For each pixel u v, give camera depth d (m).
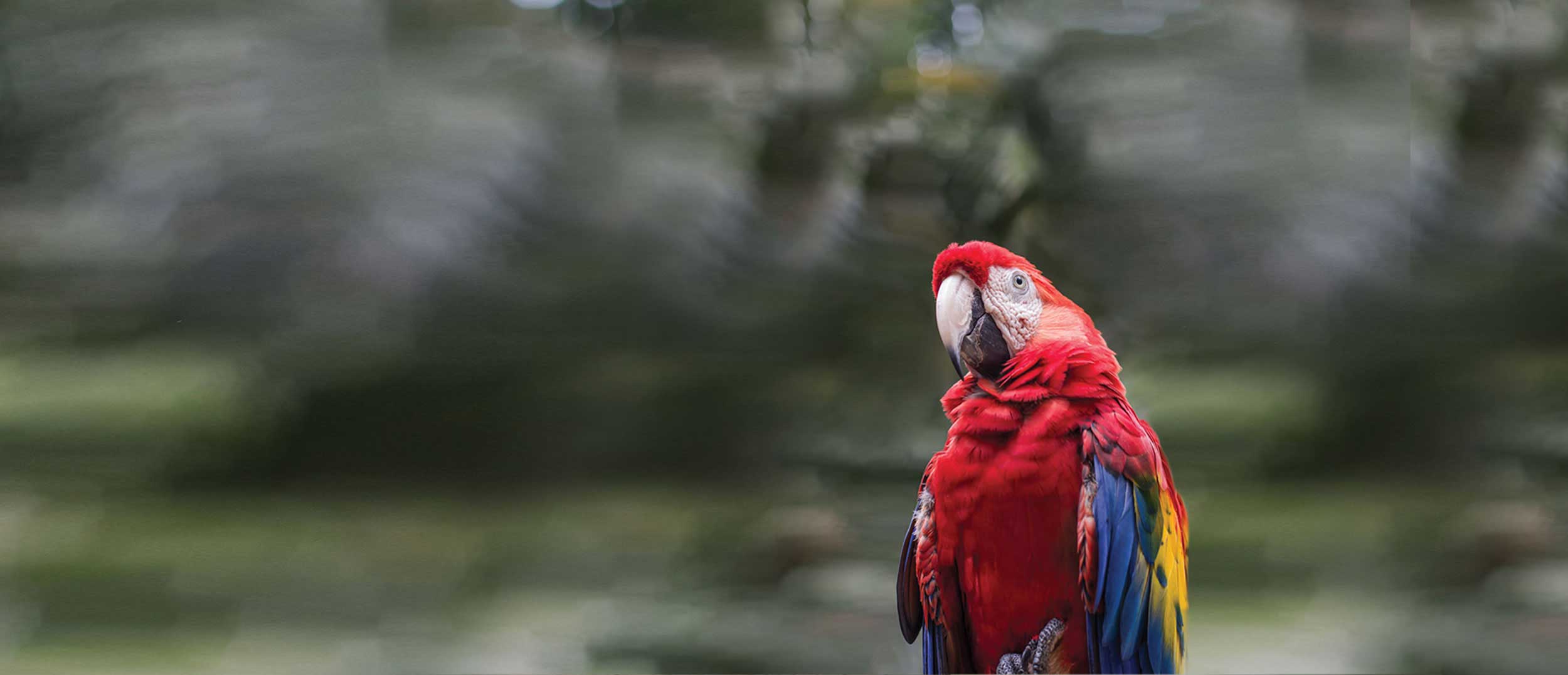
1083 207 9.66
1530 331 9.20
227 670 6.63
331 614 7.55
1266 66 9.27
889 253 10.80
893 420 10.18
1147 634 3.34
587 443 10.81
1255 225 9.29
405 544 8.91
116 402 10.45
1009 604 3.33
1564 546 7.64
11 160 10.76
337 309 10.55
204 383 10.66
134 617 7.33
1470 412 9.05
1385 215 9.16
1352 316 9.36
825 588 7.66
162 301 10.62
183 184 10.51
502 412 10.86
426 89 10.84
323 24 10.91
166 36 10.77
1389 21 9.13
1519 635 6.37
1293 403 9.49
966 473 3.30
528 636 7.16
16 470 9.66
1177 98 9.37
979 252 3.57
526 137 10.88
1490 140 9.05
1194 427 9.41
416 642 7.21
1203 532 8.46
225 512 9.50
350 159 10.50
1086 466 3.22
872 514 8.74
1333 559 7.79
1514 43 8.84
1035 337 3.47
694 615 7.31
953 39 10.98
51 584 7.79
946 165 10.42
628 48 11.41
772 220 11.05
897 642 6.93
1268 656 6.39
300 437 10.73
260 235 10.49
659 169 11.04
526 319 10.90
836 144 10.98
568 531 9.24
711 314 10.91
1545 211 8.96
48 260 10.67
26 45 10.84
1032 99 10.16
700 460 10.38
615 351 11.02
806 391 10.73
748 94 11.20
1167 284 9.52
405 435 10.59
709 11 11.44
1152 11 9.61
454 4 11.23
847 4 11.32
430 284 10.60
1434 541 7.93
